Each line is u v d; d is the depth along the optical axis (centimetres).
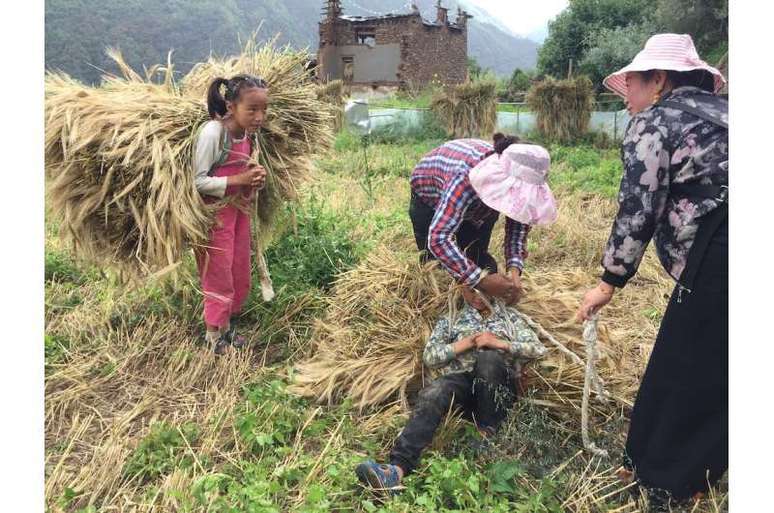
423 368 318
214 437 293
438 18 3153
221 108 348
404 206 720
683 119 222
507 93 2586
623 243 236
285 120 408
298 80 420
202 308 418
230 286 372
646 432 249
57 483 260
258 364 376
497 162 278
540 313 329
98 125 334
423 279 345
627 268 240
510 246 330
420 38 3017
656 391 243
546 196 275
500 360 279
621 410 308
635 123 232
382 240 517
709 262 223
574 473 265
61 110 335
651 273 512
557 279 389
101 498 257
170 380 351
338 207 676
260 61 407
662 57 232
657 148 223
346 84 3097
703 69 229
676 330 235
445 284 338
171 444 285
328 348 361
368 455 283
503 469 255
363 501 242
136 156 338
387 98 2853
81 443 296
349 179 927
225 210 360
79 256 371
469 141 326
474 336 287
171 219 341
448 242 284
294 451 280
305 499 246
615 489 261
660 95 241
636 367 354
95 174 342
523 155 273
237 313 414
